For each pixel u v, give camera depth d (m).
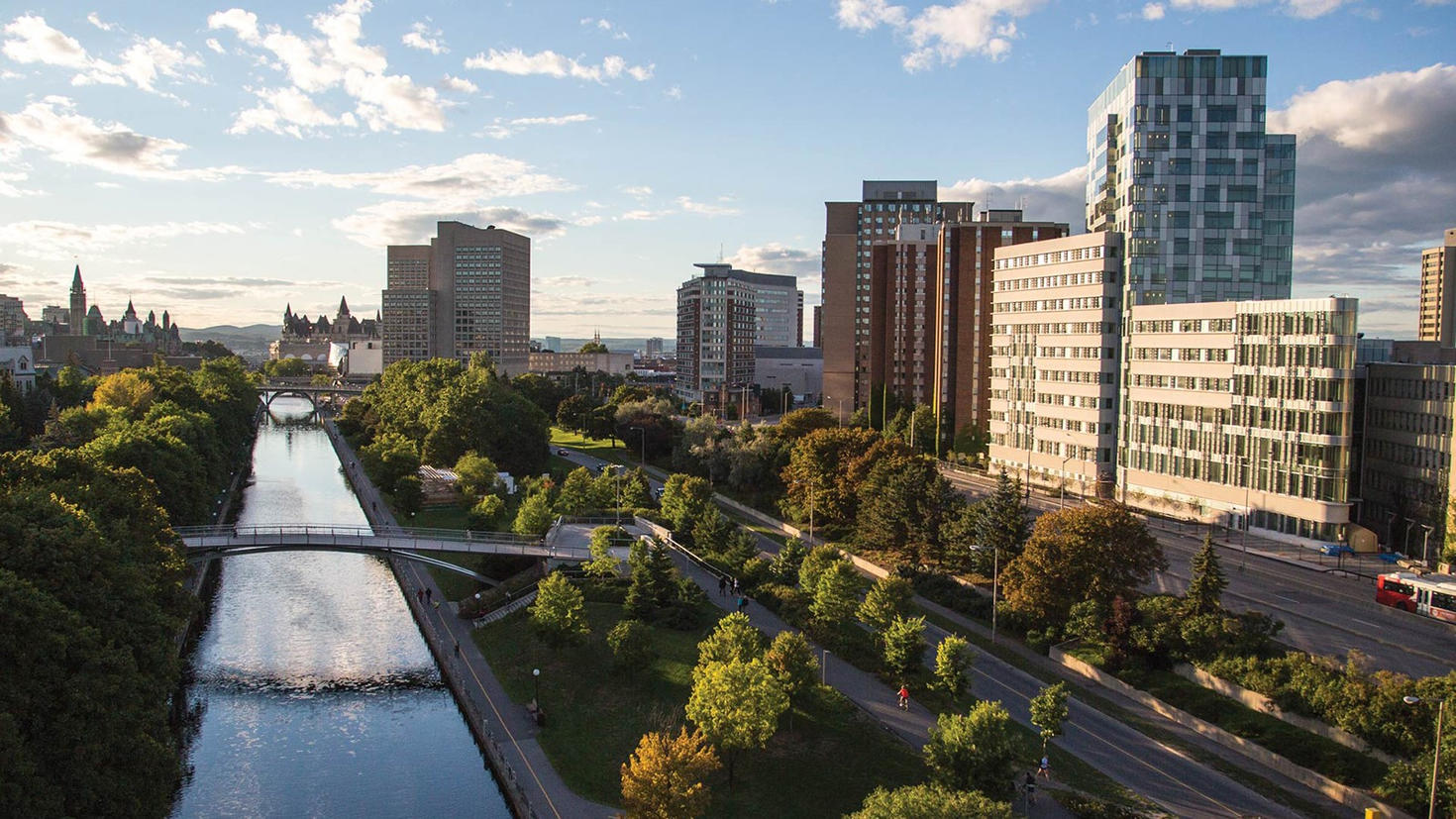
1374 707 62.81
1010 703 76.81
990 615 96.62
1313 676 68.56
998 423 195.62
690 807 57.41
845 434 147.88
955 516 115.56
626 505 147.62
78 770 51.66
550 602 88.62
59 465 87.69
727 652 74.94
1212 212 170.38
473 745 79.38
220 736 80.62
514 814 66.44
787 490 154.38
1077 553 88.25
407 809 68.62
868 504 129.88
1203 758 67.12
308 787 71.94
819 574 97.00
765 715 65.06
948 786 57.56
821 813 61.84
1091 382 169.12
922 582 108.94
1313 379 128.50
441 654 94.88
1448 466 118.69
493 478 160.50
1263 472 136.12
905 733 70.94
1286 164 171.50
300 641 102.88
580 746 73.69
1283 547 128.00
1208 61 171.00
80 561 61.97
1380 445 133.75
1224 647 77.19
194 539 109.56
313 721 83.62
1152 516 152.50
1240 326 139.75
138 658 63.38
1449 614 92.00
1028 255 186.00
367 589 123.12
